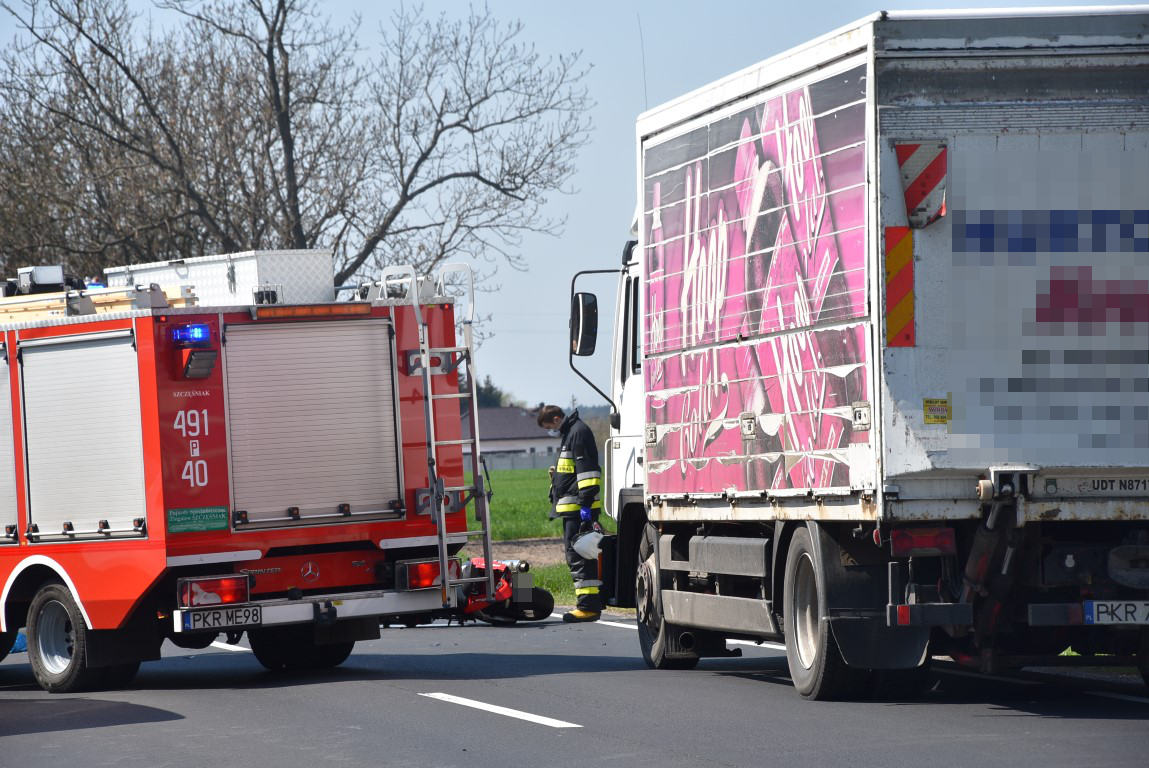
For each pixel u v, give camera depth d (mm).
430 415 30969
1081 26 22141
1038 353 22000
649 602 31766
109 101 87250
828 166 23297
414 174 90312
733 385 26500
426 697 26734
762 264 25375
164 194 86688
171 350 28922
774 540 25922
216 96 88500
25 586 31125
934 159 22000
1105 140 22188
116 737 23641
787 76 24453
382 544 30781
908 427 21828
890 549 22562
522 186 89812
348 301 30750
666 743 21125
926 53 22047
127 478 29109
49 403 30062
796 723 22594
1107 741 20250
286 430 29953
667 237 29156
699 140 27719
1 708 28016
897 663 23359
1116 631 24484
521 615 38688
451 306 32156
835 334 23016
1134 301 22125
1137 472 22141
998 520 22203
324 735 22875
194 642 31938
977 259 22031
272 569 29844
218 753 21656
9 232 84312
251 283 32125
